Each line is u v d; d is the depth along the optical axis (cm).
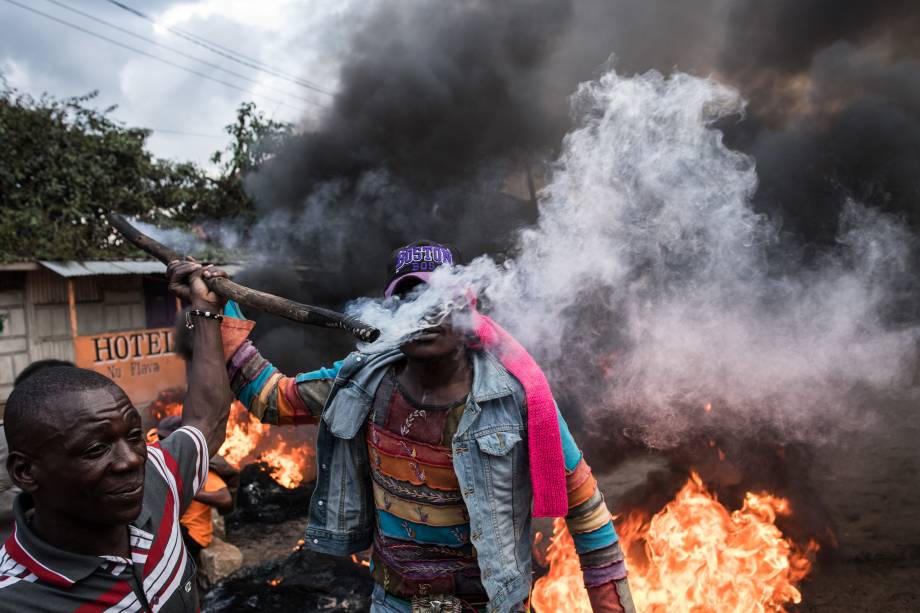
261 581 389
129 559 125
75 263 941
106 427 112
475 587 160
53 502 113
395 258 163
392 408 163
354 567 401
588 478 163
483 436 154
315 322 147
